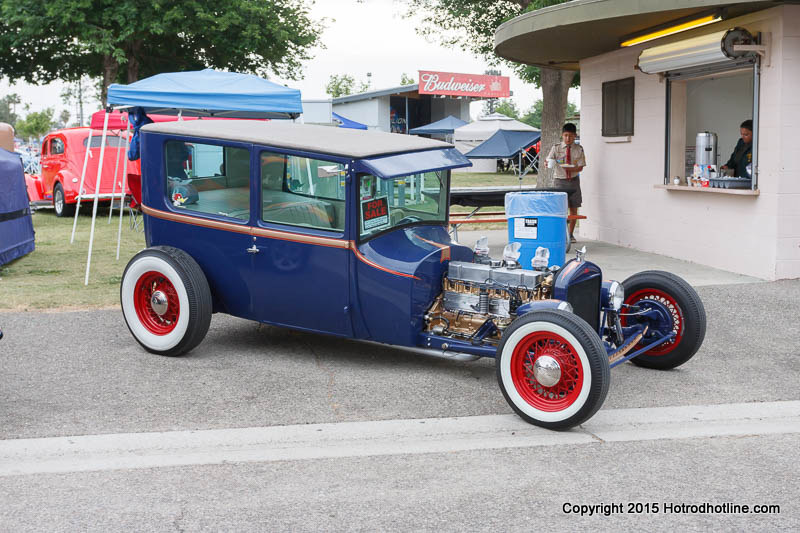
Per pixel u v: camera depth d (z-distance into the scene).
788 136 8.47
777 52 8.36
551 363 4.46
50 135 18.19
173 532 3.38
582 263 5.17
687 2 8.24
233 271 6.01
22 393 5.24
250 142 5.75
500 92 43.69
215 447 4.37
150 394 5.23
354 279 5.52
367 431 4.58
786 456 4.21
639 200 11.28
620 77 11.55
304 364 5.95
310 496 3.73
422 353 5.56
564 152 11.58
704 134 9.89
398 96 44.69
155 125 6.25
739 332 6.79
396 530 3.38
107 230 14.91
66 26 24.33
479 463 4.13
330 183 5.52
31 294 8.48
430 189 6.12
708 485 3.84
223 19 25.00
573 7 9.34
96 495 3.75
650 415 4.84
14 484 3.88
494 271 5.34
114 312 7.66
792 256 8.68
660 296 5.75
